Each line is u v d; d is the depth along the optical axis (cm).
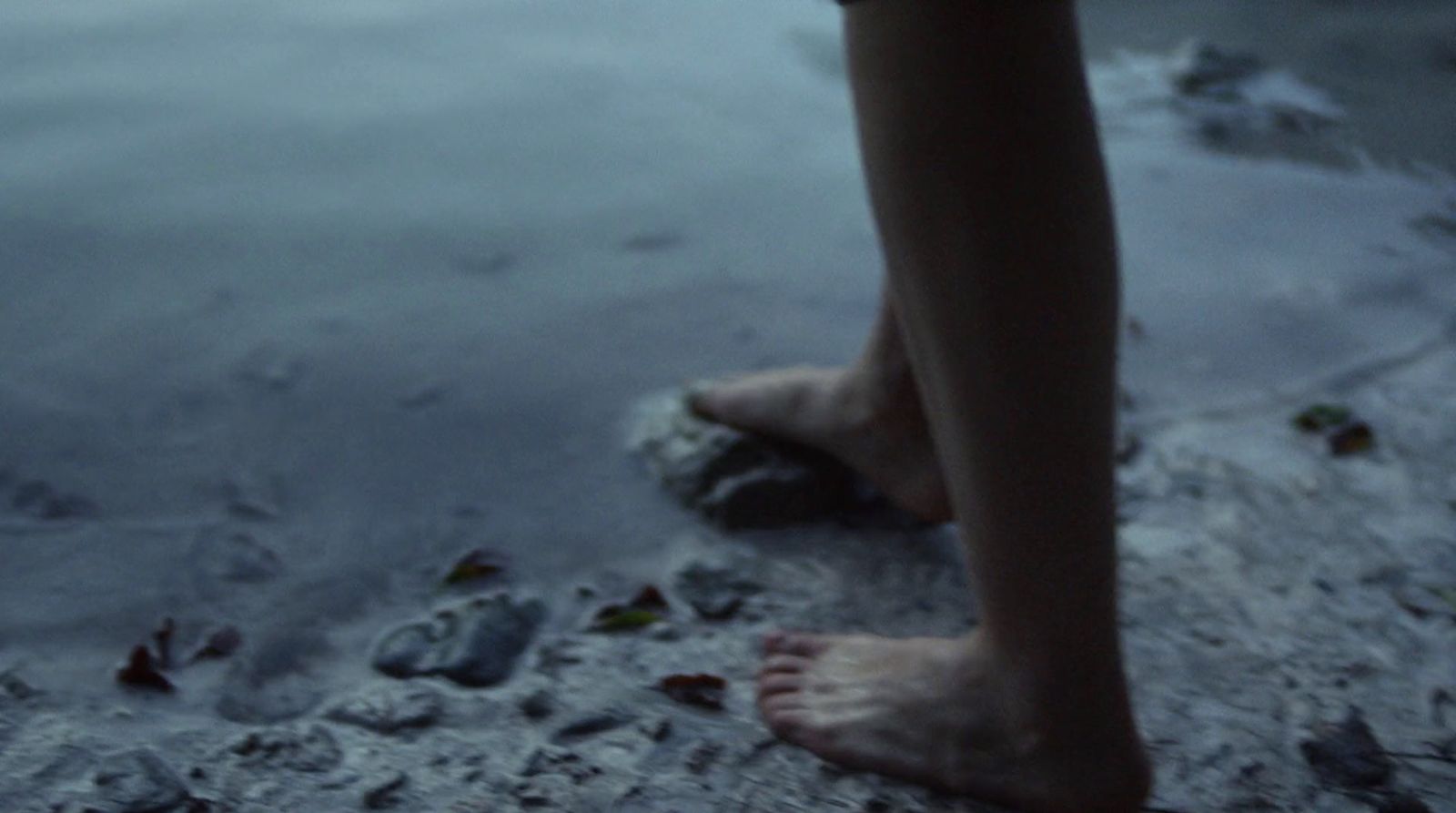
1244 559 181
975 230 111
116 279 256
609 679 159
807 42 392
